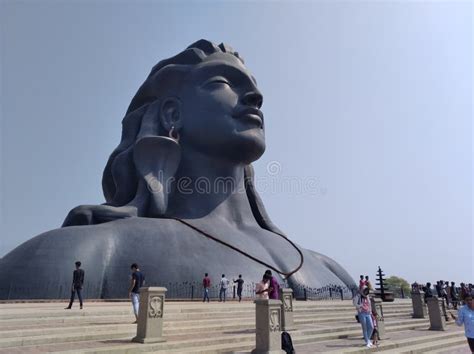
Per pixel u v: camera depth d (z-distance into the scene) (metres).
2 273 21.38
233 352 9.09
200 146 29.05
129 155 28.92
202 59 30.44
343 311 18.72
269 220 32.62
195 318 13.04
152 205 26.75
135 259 22.94
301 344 10.78
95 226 24.19
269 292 11.54
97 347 8.35
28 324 10.28
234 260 24.75
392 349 10.62
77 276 13.71
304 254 29.83
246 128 28.33
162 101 30.33
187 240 24.91
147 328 9.11
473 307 7.89
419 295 19.31
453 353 10.74
